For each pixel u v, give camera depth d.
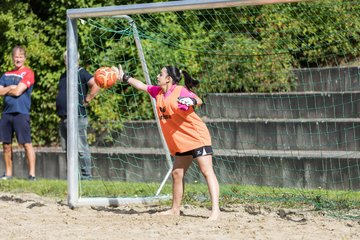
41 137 32.88
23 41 32.50
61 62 32.28
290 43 30.09
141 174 27.73
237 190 23.66
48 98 32.41
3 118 27.52
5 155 27.80
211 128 28.83
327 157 24.69
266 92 30.44
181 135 19.39
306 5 29.48
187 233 17.55
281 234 17.39
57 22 32.69
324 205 21.14
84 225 18.89
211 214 19.44
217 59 30.66
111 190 24.58
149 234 17.53
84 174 26.53
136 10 21.09
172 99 19.33
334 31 29.91
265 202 22.06
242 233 17.50
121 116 30.81
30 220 19.66
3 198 23.25
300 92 29.48
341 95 28.27
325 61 31.33
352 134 26.70
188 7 20.55
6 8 32.91
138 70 30.22
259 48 30.14
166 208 21.55
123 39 30.41
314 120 27.39
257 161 25.75
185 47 30.38
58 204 22.20
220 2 20.19
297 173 25.11
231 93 30.12
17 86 27.19
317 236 17.16
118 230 18.14
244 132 28.28
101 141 30.72
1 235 17.77
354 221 19.09
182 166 19.98
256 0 19.91
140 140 29.98
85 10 21.44
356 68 29.39
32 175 27.50
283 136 27.64
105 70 20.34
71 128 21.53
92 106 30.80
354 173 24.30
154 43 30.20
